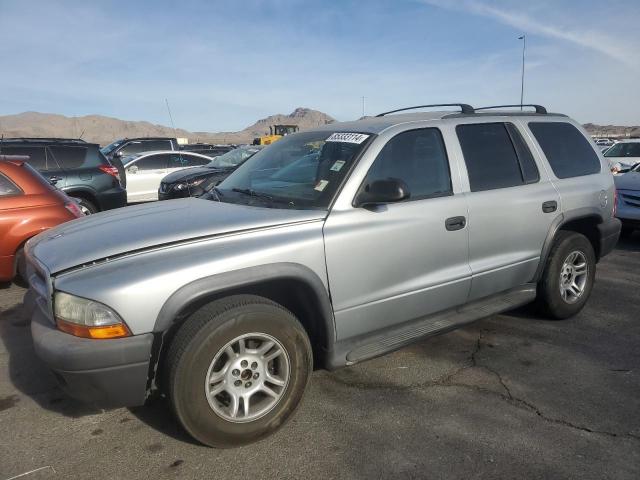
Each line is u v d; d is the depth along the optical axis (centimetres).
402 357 399
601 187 479
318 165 357
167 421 315
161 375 278
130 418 319
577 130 493
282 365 294
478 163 396
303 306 321
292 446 288
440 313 378
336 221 315
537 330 448
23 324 480
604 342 425
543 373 372
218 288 271
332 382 359
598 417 314
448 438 294
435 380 362
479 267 386
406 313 351
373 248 324
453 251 367
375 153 341
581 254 466
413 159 361
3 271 548
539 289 451
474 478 260
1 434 303
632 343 423
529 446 285
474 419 312
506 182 410
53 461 278
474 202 378
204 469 270
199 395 267
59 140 952
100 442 294
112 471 269
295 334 294
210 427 273
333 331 320
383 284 333
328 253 307
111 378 256
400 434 298
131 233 295
